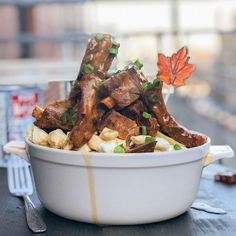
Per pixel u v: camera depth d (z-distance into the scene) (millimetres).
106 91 493
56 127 516
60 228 478
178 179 477
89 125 484
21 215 517
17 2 1618
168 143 485
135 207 468
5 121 694
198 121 1612
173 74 498
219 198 557
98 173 462
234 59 1636
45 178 493
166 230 474
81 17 1873
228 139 1570
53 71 1056
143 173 461
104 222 475
